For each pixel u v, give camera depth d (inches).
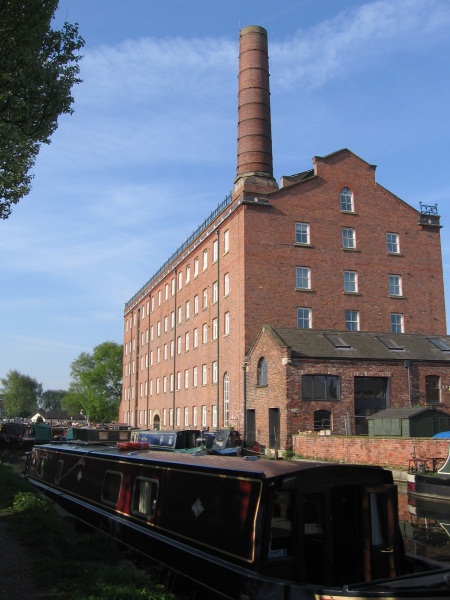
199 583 302.2
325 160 1502.2
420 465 760.3
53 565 293.9
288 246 1417.3
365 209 1520.7
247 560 274.8
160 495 369.1
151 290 2352.4
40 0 396.8
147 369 2370.8
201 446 896.9
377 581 248.1
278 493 277.6
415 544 465.1
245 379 1277.1
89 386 3265.3
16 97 401.7
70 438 1512.1
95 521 442.3
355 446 906.1
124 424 2603.3
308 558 276.5
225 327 1476.4
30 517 397.1
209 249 1632.6
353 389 1120.8
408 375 1164.5
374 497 292.4
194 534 322.0
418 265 1551.4
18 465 1067.9
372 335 1275.8
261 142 1502.2
